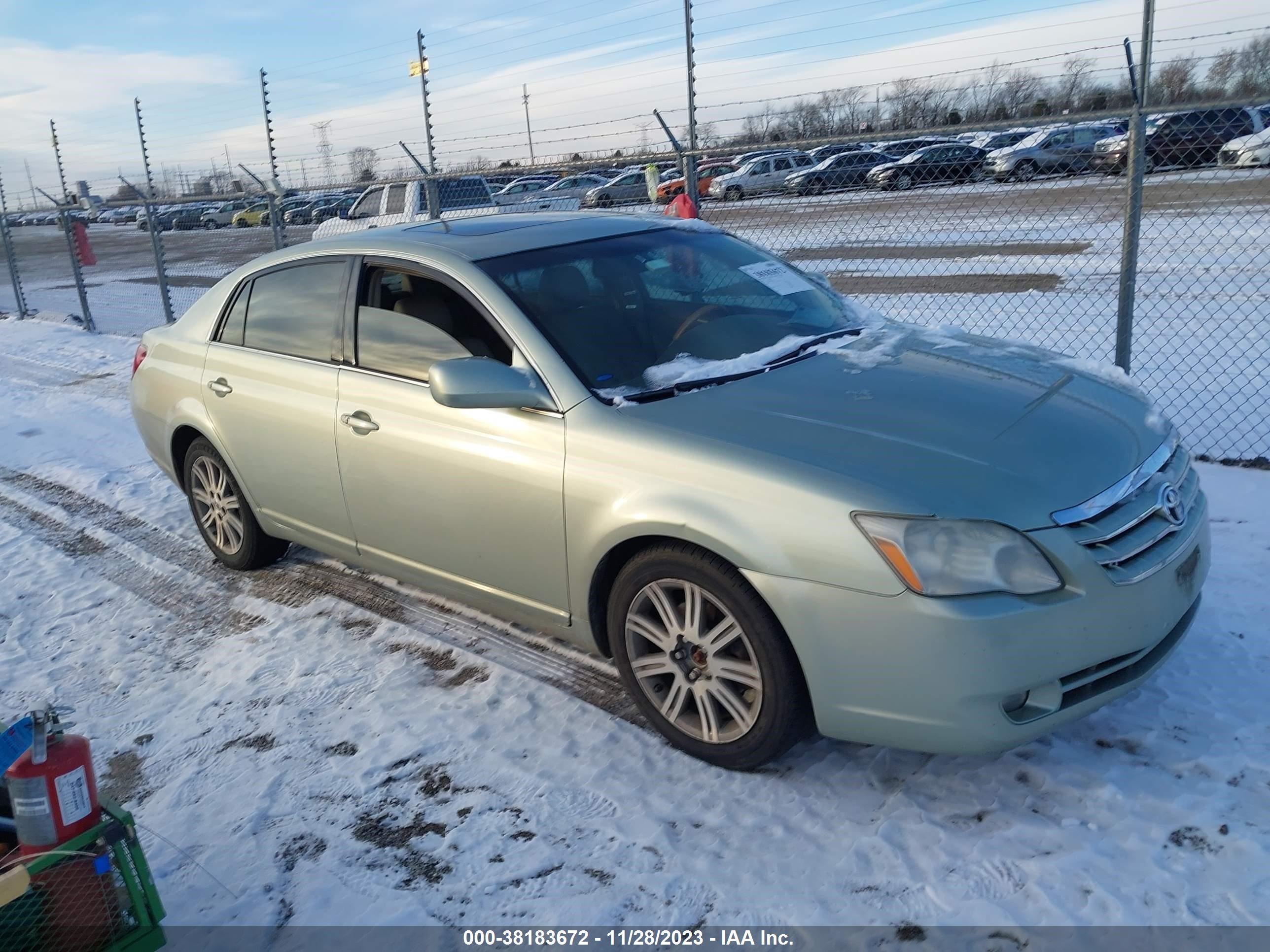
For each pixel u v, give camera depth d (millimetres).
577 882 2738
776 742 2980
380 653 4145
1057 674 2693
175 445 5176
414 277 3900
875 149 25031
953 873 2625
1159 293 10484
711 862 2764
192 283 19266
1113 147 10469
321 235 17875
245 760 3457
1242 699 3242
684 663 3160
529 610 3611
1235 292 10133
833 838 2807
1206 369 7555
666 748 3307
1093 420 3162
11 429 8523
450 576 3859
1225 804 2770
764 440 2984
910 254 14508
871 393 3248
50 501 6570
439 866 2855
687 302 3869
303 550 5359
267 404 4383
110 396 9516
